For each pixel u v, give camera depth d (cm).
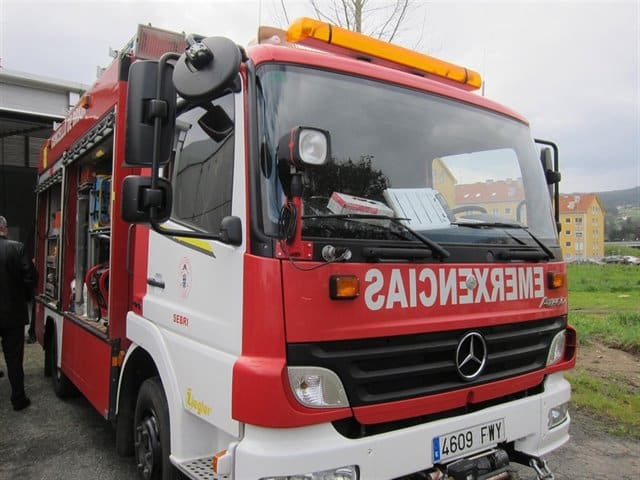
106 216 455
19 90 1025
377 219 266
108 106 414
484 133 346
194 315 282
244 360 235
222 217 264
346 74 288
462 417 279
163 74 255
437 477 263
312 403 233
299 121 262
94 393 426
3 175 1467
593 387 655
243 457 231
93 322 463
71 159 531
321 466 230
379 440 246
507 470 292
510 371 312
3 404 573
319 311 237
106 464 425
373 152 284
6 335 551
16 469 416
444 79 358
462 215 312
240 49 252
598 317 1242
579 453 469
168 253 319
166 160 256
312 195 254
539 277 335
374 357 251
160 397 326
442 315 277
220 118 275
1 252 538
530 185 368
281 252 234
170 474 311
